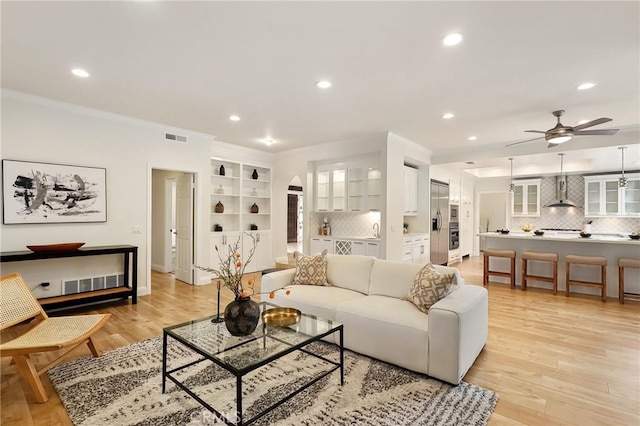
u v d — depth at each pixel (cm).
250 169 713
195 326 246
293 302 326
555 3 203
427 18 220
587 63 284
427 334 245
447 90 349
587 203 834
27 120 376
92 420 195
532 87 338
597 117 440
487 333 320
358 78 320
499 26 229
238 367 184
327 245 641
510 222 948
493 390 233
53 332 250
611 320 390
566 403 218
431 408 208
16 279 274
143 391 226
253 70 303
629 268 492
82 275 424
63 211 402
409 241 623
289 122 477
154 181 707
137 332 338
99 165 434
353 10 212
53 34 242
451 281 273
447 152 681
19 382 239
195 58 280
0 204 360
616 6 205
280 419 197
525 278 548
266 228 738
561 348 307
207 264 574
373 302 298
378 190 591
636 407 215
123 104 401
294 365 265
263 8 210
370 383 238
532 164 784
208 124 491
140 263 479
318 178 685
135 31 238
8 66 297
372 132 534
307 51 267
